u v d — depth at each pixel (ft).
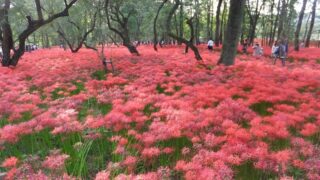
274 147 22.91
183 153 21.34
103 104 35.24
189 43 73.87
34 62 78.79
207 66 63.21
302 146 21.42
